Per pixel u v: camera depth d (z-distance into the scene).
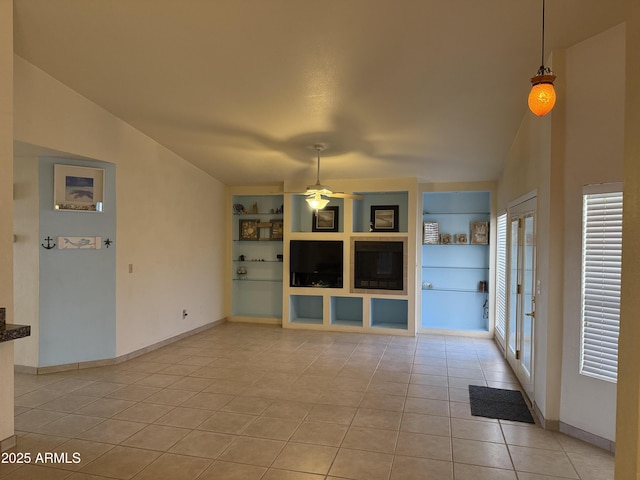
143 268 5.61
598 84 3.15
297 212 7.61
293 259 7.26
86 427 3.46
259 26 3.32
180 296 6.41
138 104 4.73
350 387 4.42
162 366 5.09
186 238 6.53
